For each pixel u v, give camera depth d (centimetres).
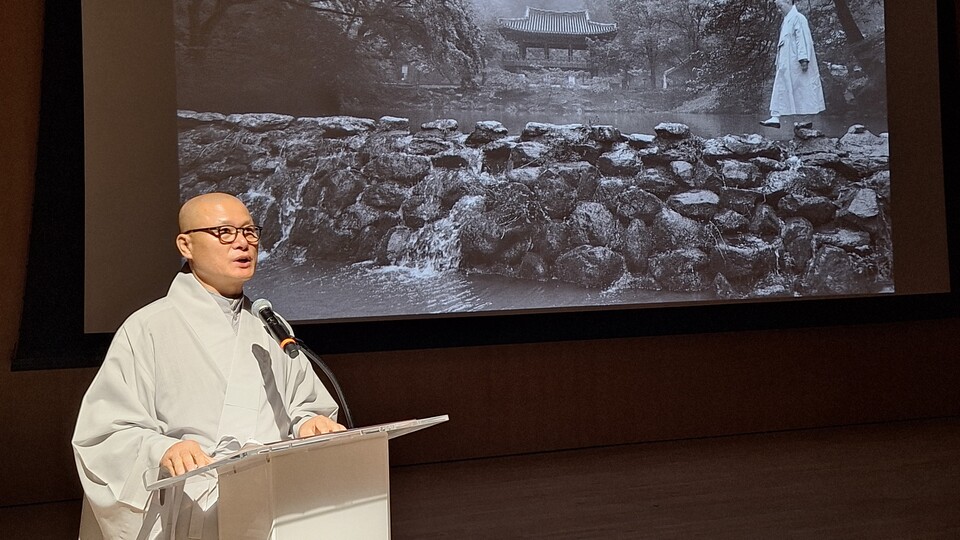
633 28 535
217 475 172
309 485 157
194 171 462
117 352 189
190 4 463
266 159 475
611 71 530
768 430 583
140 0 456
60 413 461
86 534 194
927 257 582
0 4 451
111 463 179
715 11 548
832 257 562
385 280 492
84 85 447
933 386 619
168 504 182
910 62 582
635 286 528
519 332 530
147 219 455
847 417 600
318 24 485
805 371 591
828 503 396
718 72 548
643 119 535
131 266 453
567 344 546
